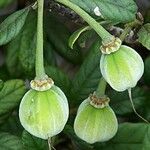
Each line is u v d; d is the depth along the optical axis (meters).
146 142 0.40
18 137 0.42
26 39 0.47
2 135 0.42
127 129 0.42
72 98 0.46
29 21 0.47
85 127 0.41
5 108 0.43
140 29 0.42
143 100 0.46
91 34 0.44
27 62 0.46
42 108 0.36
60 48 0.50
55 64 0.50
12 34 0.41
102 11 0.40
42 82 0.37
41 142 0.40
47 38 0.50
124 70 0.37
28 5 0.45
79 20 0.44
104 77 0.38
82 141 0.43
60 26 0.51
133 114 0.47
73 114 0.45
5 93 0.42
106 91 0.46
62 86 0.45
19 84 0.42
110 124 0.41
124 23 0.42
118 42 0.38
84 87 0.46
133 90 0.46
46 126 0.36
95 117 0.40
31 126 0.37
